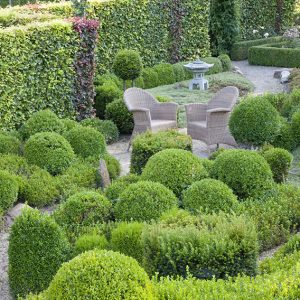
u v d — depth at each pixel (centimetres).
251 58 2217
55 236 575
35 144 909
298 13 2827
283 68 2109
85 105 1240
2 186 771
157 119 1150
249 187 730
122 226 587
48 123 1009
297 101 1202
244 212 674
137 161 880
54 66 1163
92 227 648
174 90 1661
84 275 393
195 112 1111
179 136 909
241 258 497
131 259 410
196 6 1934
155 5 1775
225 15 2270
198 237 500
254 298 420
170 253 490
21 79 1100
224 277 493
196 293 427
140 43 1739
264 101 994
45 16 1380
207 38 2008
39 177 858
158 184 673
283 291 425
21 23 1343
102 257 404
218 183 676
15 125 1104
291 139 1027
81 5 1446
